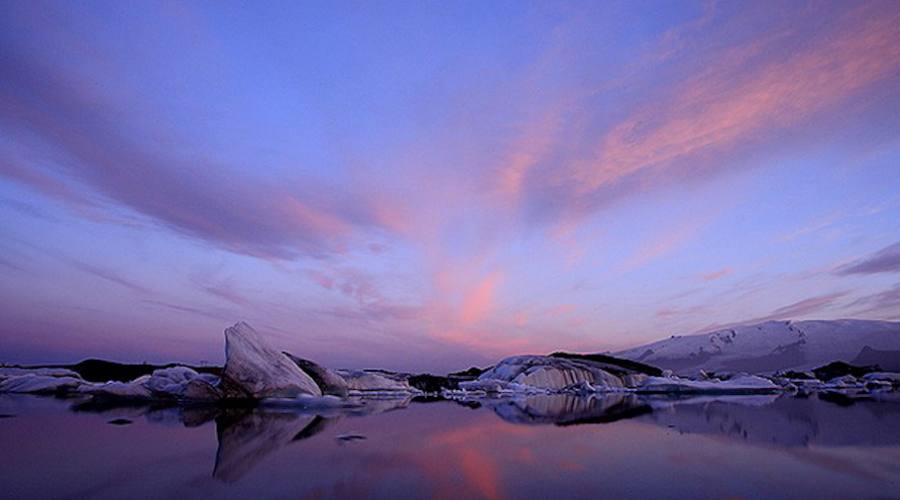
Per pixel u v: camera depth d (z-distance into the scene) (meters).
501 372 33.94
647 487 4.19
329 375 18.84
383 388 23.64
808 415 11.19
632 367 40.00
